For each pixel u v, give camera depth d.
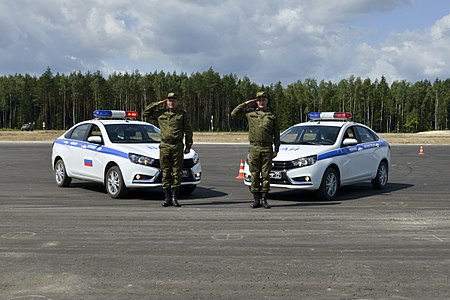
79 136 12.63
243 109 9.88
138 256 6.24
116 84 103.00
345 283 5.22
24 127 86.94
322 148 11.06
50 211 9.42
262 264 5.90
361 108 109.94
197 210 9.57
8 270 5.66
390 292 4.96
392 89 116.12
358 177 11.98
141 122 12.73
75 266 5.82
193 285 5.15
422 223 8.30
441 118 112.19
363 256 6.25
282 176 10.61
